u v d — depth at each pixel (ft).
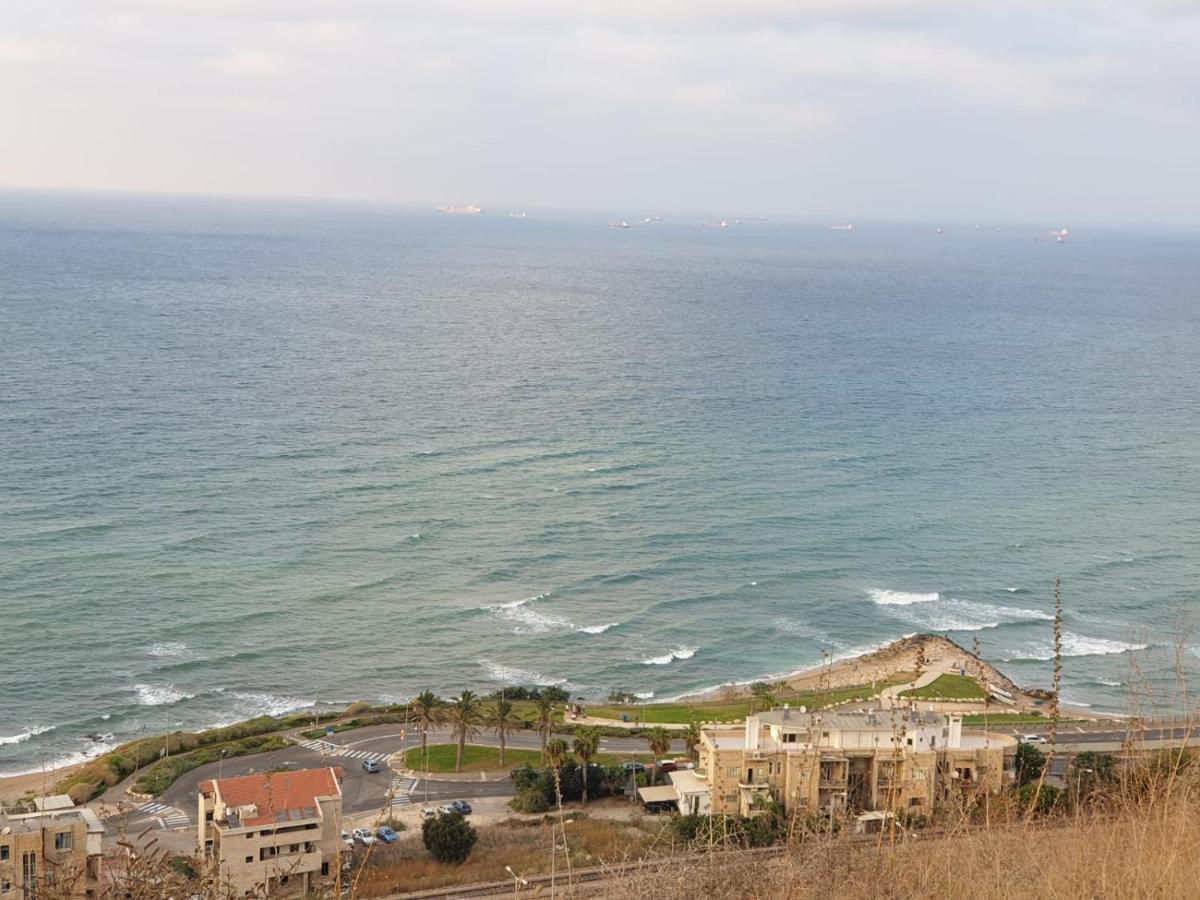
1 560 416.67
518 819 250.16
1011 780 229.45
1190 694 181.06
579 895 85.97
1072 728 299.58
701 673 364.99
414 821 251.80
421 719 293.84
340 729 313.73
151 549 436.35
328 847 217.77
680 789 250.78
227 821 211.61
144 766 288.30
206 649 364.99
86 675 344.28
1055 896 65.05
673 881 78.74
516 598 414.82
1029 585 438.40
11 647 356.18
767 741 247.91
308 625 386.11
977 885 68.85
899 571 450.30
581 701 343.67
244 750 296.92
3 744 305.53
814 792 223.51
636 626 396.57
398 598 410.11
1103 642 387.14
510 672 362.74
